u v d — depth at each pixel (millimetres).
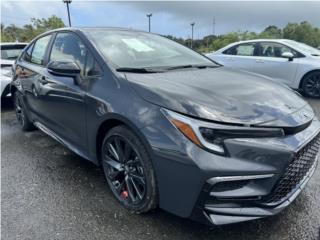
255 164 2076
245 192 2107
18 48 7254
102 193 3020
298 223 2508
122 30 3717
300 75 7199
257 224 2508
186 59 3531
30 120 4656
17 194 3039
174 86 2506
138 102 2422
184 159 2102
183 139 2133
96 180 3295
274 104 2453
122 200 2762
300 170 2344
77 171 3518
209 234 2408
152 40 3703
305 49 7512
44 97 3768
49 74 3676
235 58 8047
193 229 2467
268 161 2098
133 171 2615
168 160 2186
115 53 3094
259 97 2514
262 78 3160
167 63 3258
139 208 2584
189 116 2168
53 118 3689
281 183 2186
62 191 3078
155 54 3373
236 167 2039
